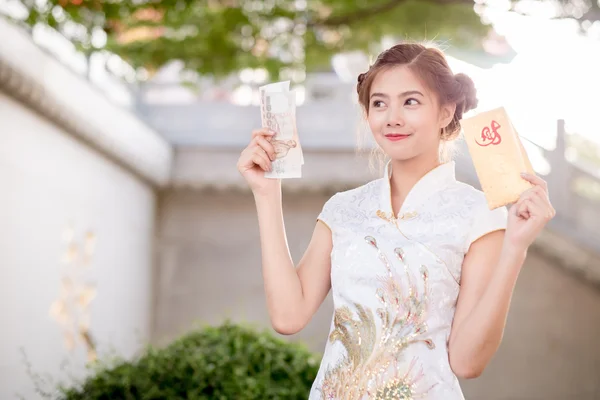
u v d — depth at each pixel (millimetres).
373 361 1816
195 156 8984
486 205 1861
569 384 8156
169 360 4430
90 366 4922
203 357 4457
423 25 6312
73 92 6500
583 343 8164
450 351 1787
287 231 8852
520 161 1760
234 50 6578
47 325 6434
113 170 7879
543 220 1693
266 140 1998
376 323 1832
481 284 1815
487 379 8273
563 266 8188
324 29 6547
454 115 1982
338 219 1999
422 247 1835
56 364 6555
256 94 8977
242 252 9039
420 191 1910
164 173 8844
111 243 7828
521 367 8227
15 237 5859
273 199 2041
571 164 8031
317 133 8648
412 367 1794
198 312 9000
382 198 1951
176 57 6586
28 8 5746
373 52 6711
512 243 1717
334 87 8711
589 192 8016
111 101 7312
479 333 1729
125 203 8211
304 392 4383
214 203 9133
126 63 6871
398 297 1827
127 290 8250
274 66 6812
